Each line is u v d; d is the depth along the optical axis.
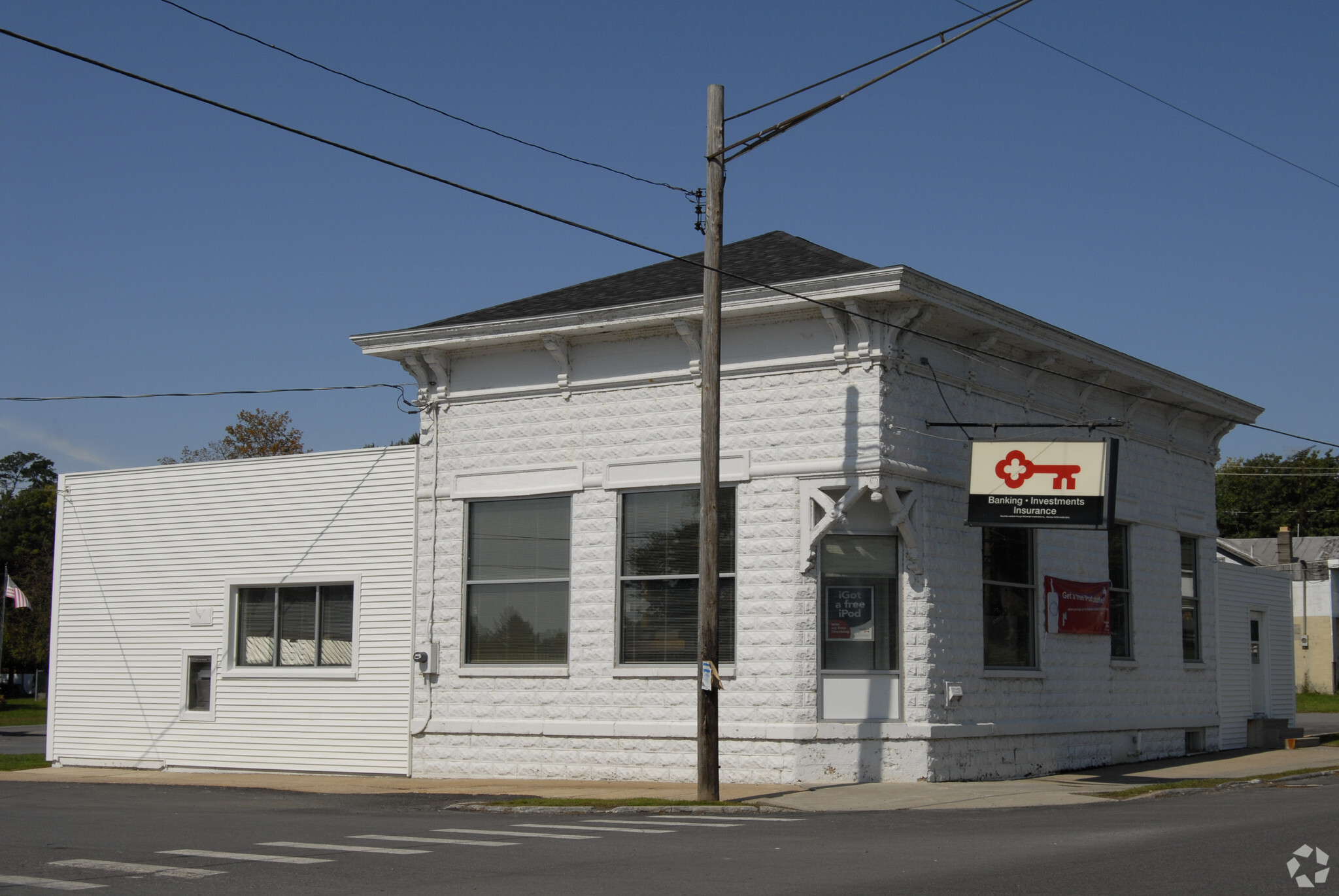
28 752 32.47
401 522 23.61
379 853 12.34
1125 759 24.56
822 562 20.27
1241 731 28.73
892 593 20.25
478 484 22.89
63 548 27.12
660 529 21.36
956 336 21.30
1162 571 26.61
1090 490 19.80
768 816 16.47
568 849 12.62
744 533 20.59
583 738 21.44
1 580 77.56
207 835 14.15
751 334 20.94
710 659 17.55
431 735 22.72
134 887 10.27
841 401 20.12
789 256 22.11
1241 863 11.01
